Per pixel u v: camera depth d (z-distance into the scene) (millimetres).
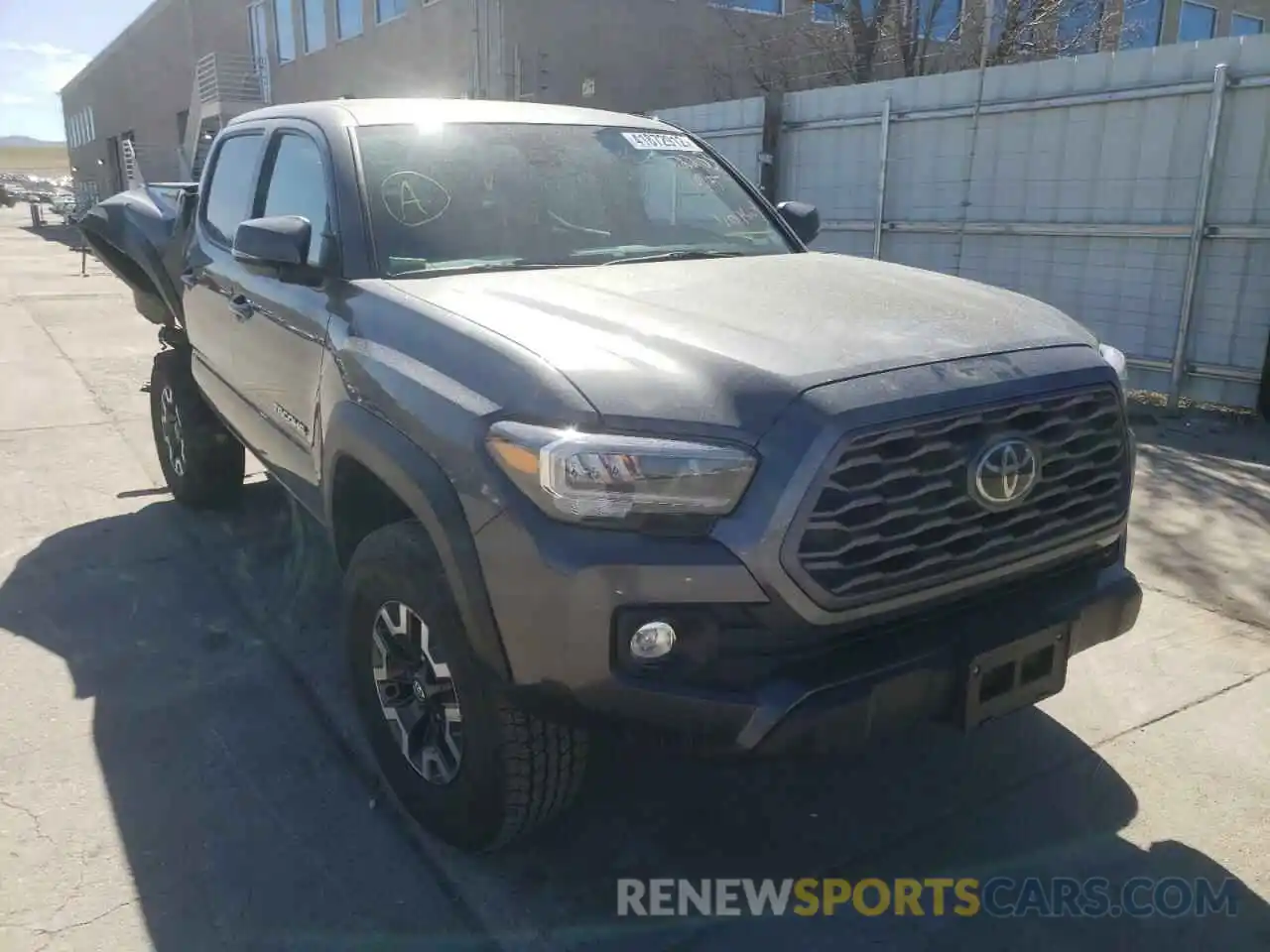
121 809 2992
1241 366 7324
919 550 2316
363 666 2975
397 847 2859
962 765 3248
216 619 4219
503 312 2699
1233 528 5180
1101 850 2857
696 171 4125
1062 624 2551
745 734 2213
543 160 3721
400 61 19453
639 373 2336
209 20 29672
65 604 4352
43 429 7219
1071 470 2564
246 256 3502
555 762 2545
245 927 2551
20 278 18094
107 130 44219
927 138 9172
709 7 17812
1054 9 14406
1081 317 8258
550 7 16250
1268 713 3488
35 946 2465
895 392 2285
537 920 2600
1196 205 7359
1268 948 2510
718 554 2174
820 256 3779
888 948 2525
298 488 3746
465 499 2373
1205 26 22500
